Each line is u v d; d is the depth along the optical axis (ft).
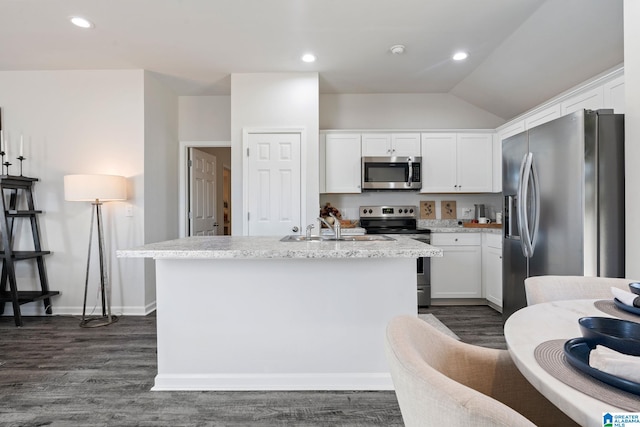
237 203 12.19
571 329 2.92
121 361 7.90
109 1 8.07
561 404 1.86
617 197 6.56
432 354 2.99
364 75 12.58
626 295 3.46
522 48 10.05
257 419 5.69
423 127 14.64
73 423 5.60
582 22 8.29
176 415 5.81
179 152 14.49
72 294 11.80
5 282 11.66
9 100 11.84
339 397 6.32
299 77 12.14
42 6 8.22
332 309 6.61
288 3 8.18
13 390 6.62
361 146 13.65
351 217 14.74
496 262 11.69
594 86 8.52
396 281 6.60
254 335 6.63
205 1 8.10
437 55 10.94
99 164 11.81
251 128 12.09
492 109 14.25
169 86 13.46
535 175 7.72
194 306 6.65
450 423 1.77
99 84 11.85
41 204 11.78
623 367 1.92
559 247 7.06
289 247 6.02
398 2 8.16
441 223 14.74
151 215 12.30
